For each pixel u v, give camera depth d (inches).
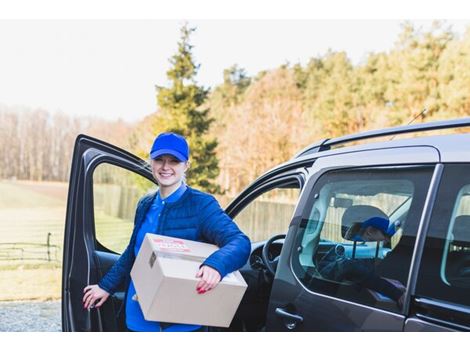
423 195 73.0
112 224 126.3
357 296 77.4
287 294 89.1
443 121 83.7
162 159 91.9
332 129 644.7
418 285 69.4
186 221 91.7
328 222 87.8
